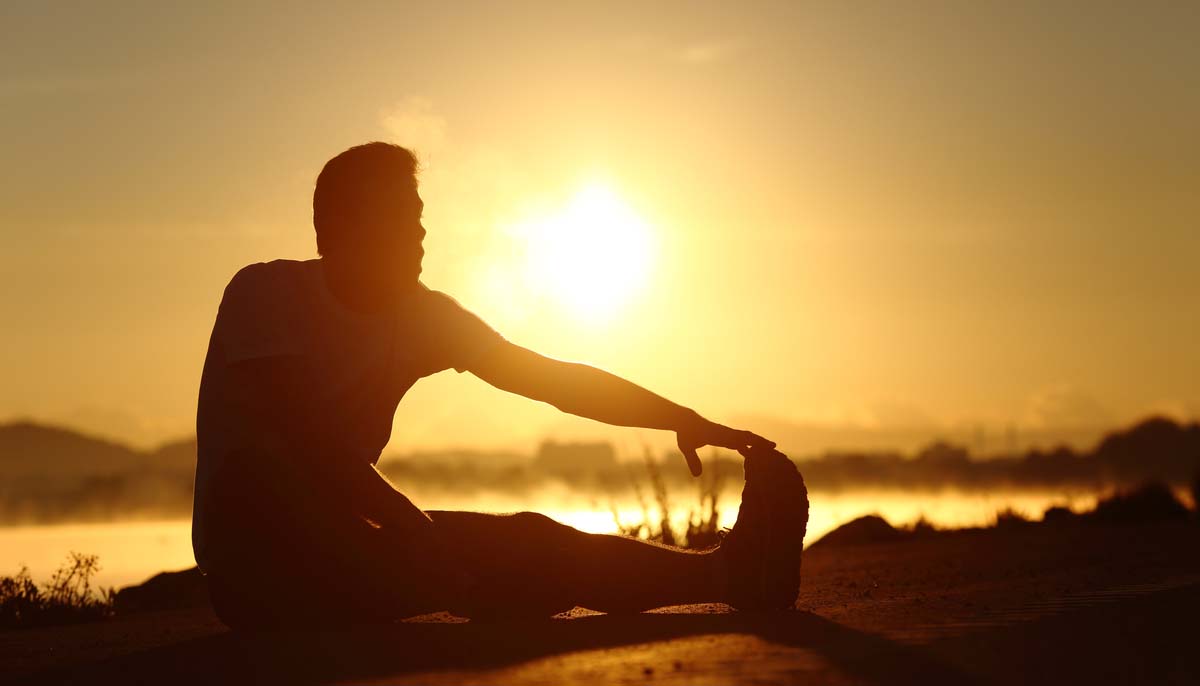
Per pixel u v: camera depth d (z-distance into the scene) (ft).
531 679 8.58
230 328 13.08
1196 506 71.00
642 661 9.25
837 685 8.03
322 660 10.15
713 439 13.85
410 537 12.85
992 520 63.82
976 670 8.64
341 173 13.29
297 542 12.82
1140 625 11.18
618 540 13.37
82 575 28.66
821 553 39.09
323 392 13.15
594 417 14.21
